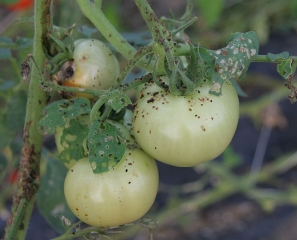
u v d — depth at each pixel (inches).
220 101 13.7
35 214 41.1
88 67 15.8
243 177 42.4
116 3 49.6
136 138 14.1
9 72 36.6
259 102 45.6
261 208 42.9
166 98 13.7
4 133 20.6
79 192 14.4
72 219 21.3
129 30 53.3
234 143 47.9
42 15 15.4
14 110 19.9
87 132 15.6
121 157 13.9
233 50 13.3
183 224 40.9
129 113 16.3
